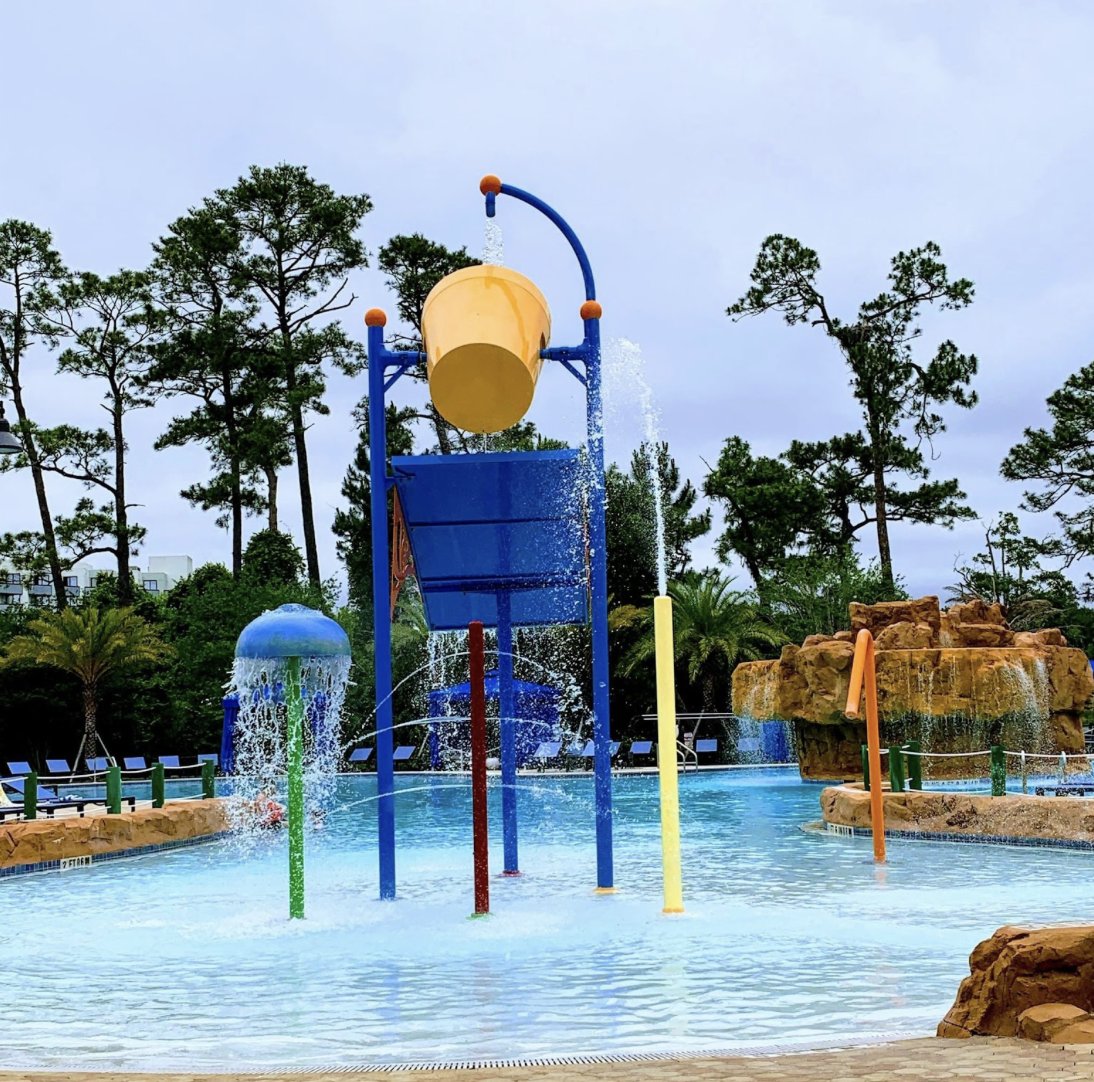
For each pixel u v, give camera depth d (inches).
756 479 1873.8
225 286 1653.5
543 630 1414.9
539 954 302.8
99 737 1348.4
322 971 291.9
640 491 1518.2
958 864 478.9
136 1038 226.4
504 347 383.2
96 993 274.1
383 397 418.6
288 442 1697.8
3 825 560.1
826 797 650.2
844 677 918.4
